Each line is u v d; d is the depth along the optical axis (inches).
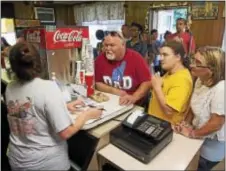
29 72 33.0
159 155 34.4
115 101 47.4
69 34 48.3
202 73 39.8
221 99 37.8
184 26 135.5
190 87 44.3
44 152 35.2
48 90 33.0
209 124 38.7
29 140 35.4
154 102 49.8
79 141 40.8
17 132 36.7
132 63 60.5
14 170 38.6
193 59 41.6
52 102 32.7
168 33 147.9
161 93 45.6
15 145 36.9
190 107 44.7
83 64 51.1
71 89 47.5
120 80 61.5
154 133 34.5
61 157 37.1
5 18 184.9
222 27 134.0
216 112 38.3
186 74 44.6
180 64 46.5
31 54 32.7
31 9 231.6
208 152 43.2
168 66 46.0
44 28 44.3
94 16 237.9
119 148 36.4
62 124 33.1
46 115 33.6
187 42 128.5
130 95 54.7
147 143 33.6
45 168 35.6
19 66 32.5
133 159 33.8
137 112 41.2
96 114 38.5
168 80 46.4
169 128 36.9
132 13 193.0
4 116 46.8
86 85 50.5
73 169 40.9
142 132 34.9
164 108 44.7
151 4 173.9
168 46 46.0
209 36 141.9
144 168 31.8
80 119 35.9
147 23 179.2
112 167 37.0
